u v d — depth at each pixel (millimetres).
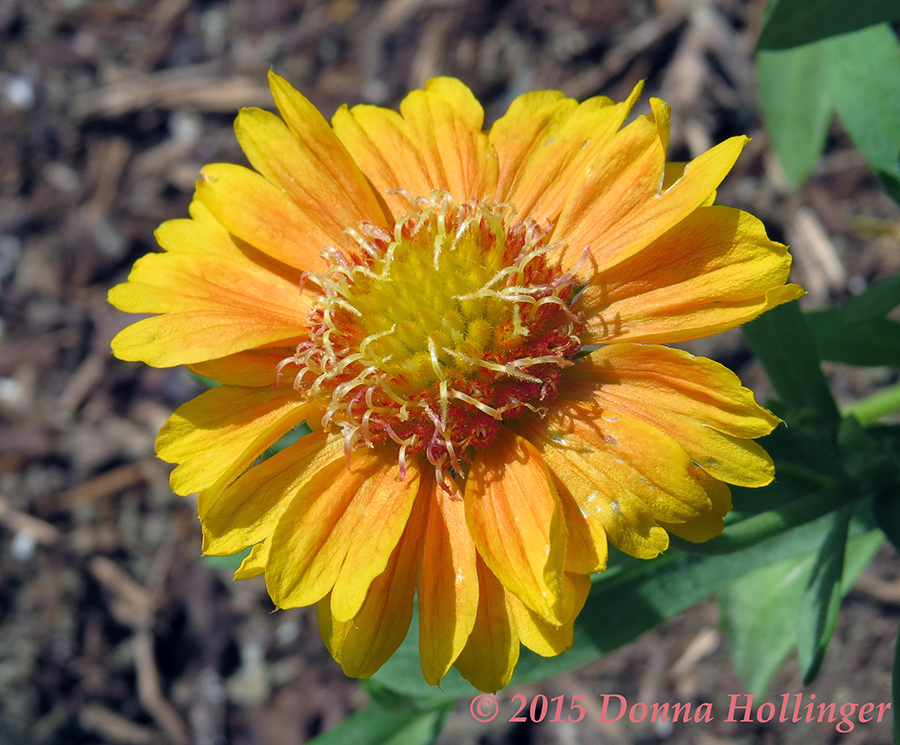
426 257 152
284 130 158
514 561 138
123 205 291
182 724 237
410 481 144
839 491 157
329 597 141
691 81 269
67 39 312
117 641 244
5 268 286
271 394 150
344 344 152
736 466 136
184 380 270
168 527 257
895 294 167
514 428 146
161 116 299
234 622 245
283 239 157
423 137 161
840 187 252
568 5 283
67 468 264
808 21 154
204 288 151
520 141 159
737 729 216
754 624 190
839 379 236
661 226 142
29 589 248
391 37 291
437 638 138
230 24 308
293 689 237
